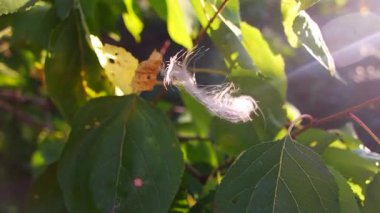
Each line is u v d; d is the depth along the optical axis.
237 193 0.19
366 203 0.21
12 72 0.41
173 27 0.23
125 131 0.21
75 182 0.20
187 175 0.26
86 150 0.20
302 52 0.41
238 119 0.20
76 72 0.23
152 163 0.20
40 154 0.36
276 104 0.23
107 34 0.28
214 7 0.21
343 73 0.61
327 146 0.22
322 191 0.18
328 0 0.48
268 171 0.19
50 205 0.23
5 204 0.62
